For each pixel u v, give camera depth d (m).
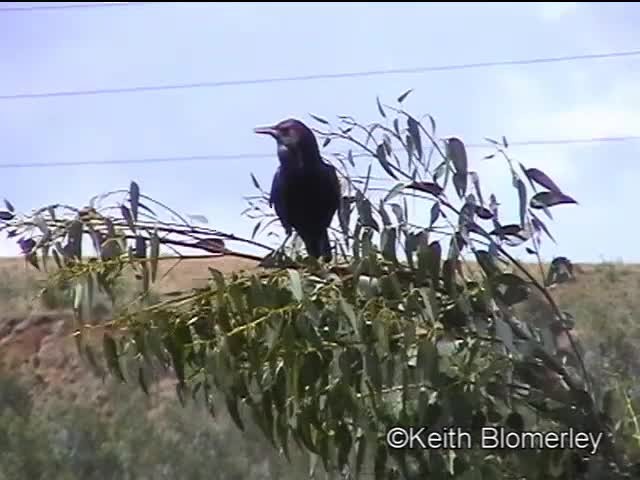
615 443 6.98
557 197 6.86
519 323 6.86
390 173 6.96
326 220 7.72
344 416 7.04
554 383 6.79
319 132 7.93
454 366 6.79
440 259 6.61
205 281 7.71
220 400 10.02
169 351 6.84
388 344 6.57
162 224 6.99
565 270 6.99
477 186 6.78
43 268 7.48
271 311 6.65
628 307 13.42
